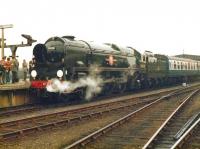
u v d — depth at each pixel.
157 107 21.14
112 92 30.61
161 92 31.69
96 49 26.72
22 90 23.00
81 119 16.86
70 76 23.23
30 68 23.41
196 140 12.41
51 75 22.88
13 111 18.97
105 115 18.45
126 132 13.91
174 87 42.84
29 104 23.45
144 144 11.87
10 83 23.12
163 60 42.72
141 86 37.50
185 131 13.55
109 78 28.84
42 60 23.09
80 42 25.30
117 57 30.27
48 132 13.90
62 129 14.56
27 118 15.95
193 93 29.00
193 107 21.19
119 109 20.55
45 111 19.59
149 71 37.66
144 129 14.53
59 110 19.88
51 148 11.32
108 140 12.51
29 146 11.57
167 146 11.50
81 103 23.69
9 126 14.76
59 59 22.78
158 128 14.59
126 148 11.42
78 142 11.33
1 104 21.31
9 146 11.55
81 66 24.47
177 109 18.81
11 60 23.17
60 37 23.16
